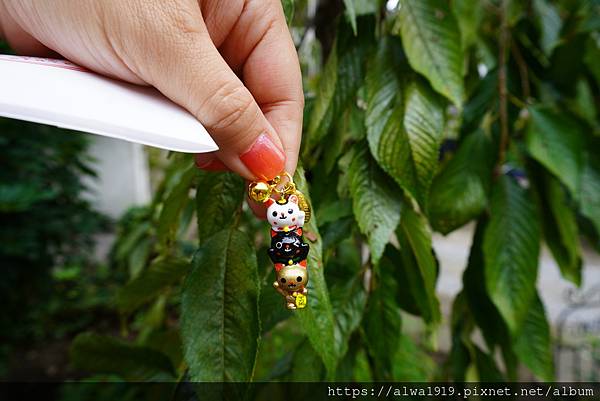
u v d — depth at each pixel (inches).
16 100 4.1
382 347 8.2
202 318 5.6
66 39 5.1
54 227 34.2
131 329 35.2
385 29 8.1
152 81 5.0
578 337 31.9
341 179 9.0
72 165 39.9
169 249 9.1
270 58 6.0
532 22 11.9
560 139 9.0
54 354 33.3
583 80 12.7
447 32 7.3
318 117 7.6
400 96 7.4
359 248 11.1
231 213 6.7
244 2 5.8
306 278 5.4
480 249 9.8
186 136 4.7
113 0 4.8
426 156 7.2
